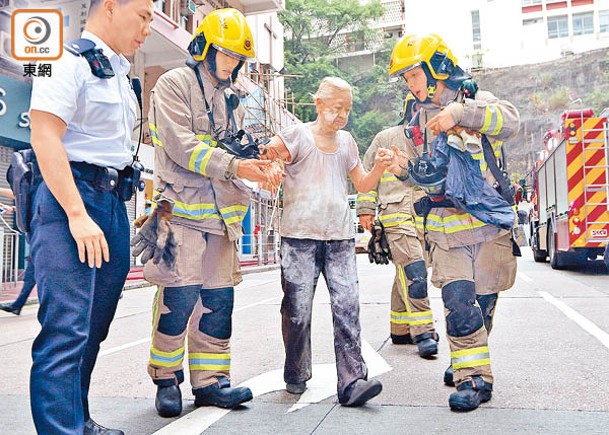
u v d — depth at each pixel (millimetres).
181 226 3021
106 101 2357
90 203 2365
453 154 3137
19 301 2371
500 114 3090
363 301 8227
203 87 3080
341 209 3373
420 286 4512
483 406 3125
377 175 3449
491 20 72812
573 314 6355
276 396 3416
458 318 3160
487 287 3348
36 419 2117
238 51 3025
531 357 4332
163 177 3025
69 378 2146
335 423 2875
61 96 2162
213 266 3203
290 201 3393
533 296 8039
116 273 2518
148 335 6035
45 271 2182
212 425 2875
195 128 3055
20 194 2297
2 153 12922
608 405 3096
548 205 13562
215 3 22953
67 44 2281
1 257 9609
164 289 3041
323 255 3359
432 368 4105
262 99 23812
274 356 4648
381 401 3277
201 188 3070
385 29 69812
